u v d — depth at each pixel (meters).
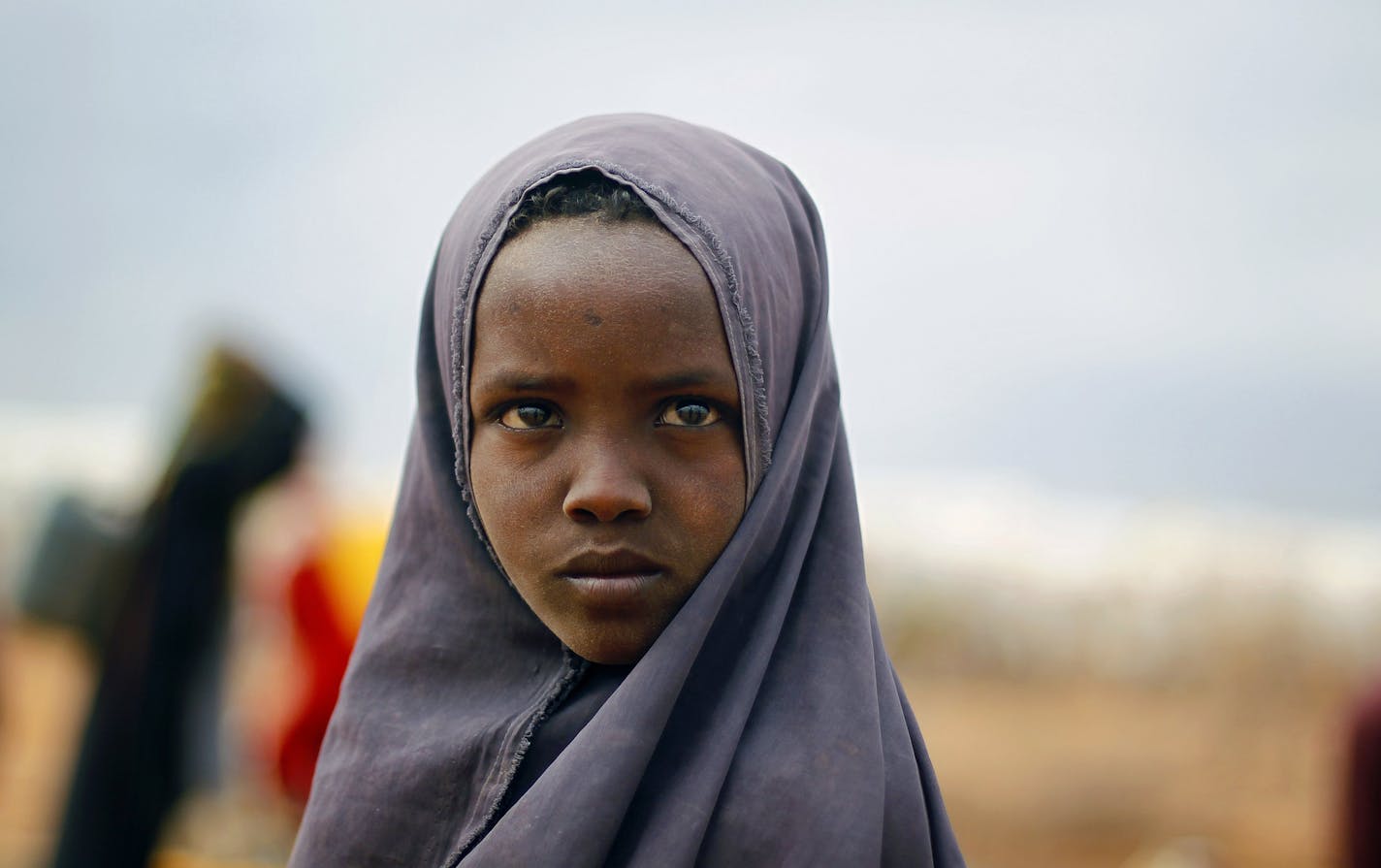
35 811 7.53
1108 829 9.34
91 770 4.61
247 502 4.74
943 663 13.45
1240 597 12.42
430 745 1.69
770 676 1.66
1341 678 11.75
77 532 4.68
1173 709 11.69
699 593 1.55
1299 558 12.77
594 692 1.66
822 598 1.70
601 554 1.50
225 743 4.83
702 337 1.51
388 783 1.70
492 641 1.74
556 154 1.61
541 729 1.65
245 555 4.89
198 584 4.67
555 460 1.53
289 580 4.67
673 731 1.61
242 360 4.79
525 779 1.64
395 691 1.77
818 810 1.56
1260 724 11.09
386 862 1.68
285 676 4.75
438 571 1.80
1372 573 12.91
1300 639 12.04
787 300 1.71
